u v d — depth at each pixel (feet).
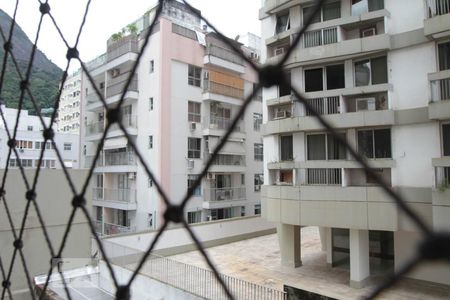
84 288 23.67
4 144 66.80
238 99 53.72
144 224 46.73
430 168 24.93
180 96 48.24
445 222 23.03
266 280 29.84
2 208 23.22
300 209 29.30
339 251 34.22
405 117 25.95
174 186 46.65
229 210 54.34
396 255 29.45
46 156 76.84
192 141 49.52
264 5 34.04
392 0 26.81
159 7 3.77
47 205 25.00
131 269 29.04
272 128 32.50
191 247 40.88
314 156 30.66
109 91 51.29
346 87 28.76
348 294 26.09
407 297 25.39
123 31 51.83
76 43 4.86
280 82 2.32
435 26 23.47
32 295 6.52
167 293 26.00
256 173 57.93
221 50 51.80
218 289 24.93
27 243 23.94
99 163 54.19
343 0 29.14
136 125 48.75
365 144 28.07
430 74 23.99
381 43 26.40
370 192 26.35
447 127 24.47
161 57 46.37
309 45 29.55
